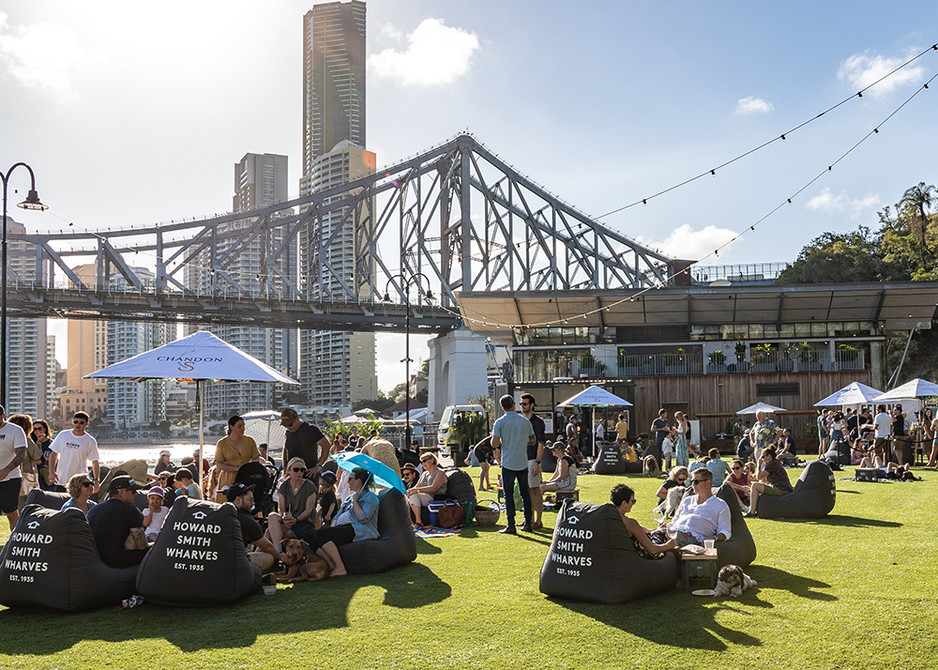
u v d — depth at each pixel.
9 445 9.92
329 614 6.84
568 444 23.92
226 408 187.62
